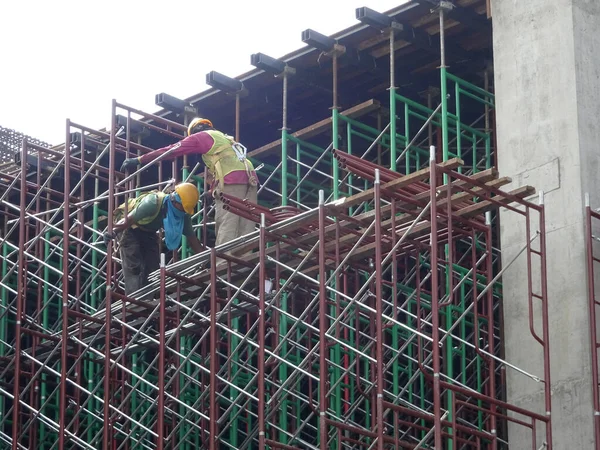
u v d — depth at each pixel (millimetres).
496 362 20578
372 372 17188
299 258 17625
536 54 17703
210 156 18438
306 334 19766
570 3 17578
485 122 21109
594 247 16641
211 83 21266
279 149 22141
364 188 22016
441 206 15945
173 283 18109
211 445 16156
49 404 23078
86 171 22203
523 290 16969
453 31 20125
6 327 23828
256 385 19844
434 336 14680
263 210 17266
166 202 18625
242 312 18953
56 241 25031
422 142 21734
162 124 22828
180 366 17812
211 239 23641
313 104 22500
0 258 21469
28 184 22562
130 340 19250
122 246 19188
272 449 17656
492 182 15703
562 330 16453
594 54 17594
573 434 16078
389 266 20500
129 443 21594
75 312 18812
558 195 16938
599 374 16141
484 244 20578
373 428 16781
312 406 17797
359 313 18672
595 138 17156
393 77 19438
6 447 21328
